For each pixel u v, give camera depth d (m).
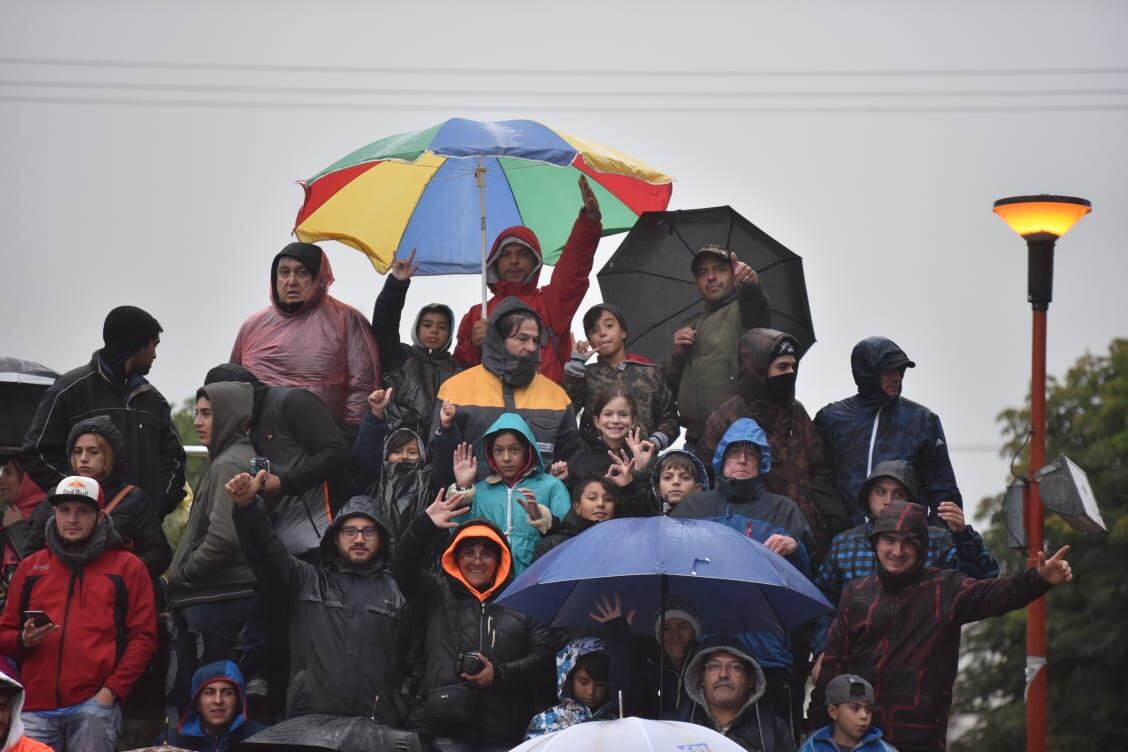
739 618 39.91
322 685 40.38
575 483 45.81
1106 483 125.25
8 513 46.88
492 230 53.34
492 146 48.47
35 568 40.72
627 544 37.50
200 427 44.47
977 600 38.84
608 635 39.62
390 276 48.88
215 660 43.12
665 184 54.31
